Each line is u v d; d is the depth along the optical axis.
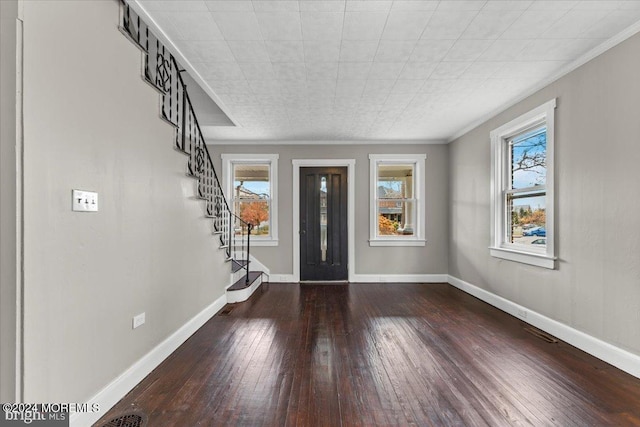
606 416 1.80
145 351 2.27
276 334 3.07
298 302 4.22
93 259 1.75
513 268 3.62
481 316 3.60
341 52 2.53
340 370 2.34
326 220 5.52
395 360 2.50
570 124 2.79
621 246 2.34
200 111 4.45
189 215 3.04
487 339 2.92
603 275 2.48
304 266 5.49
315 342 2.87
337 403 1.93
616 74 2.36
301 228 5.52
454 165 5.15
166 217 2.59
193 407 1.89
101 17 1.82
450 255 5.35
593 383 2.14
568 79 2.81
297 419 1.78
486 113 3.99
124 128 2.04
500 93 3.37
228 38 2.33
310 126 4.54
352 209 5.44
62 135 1.54
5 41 1.31
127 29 2.09
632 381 2.16
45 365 1.45
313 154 5.44
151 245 2.36
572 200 2.78
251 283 4.59
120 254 1.99
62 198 1.54
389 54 2.57
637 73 2.21
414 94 3.39
